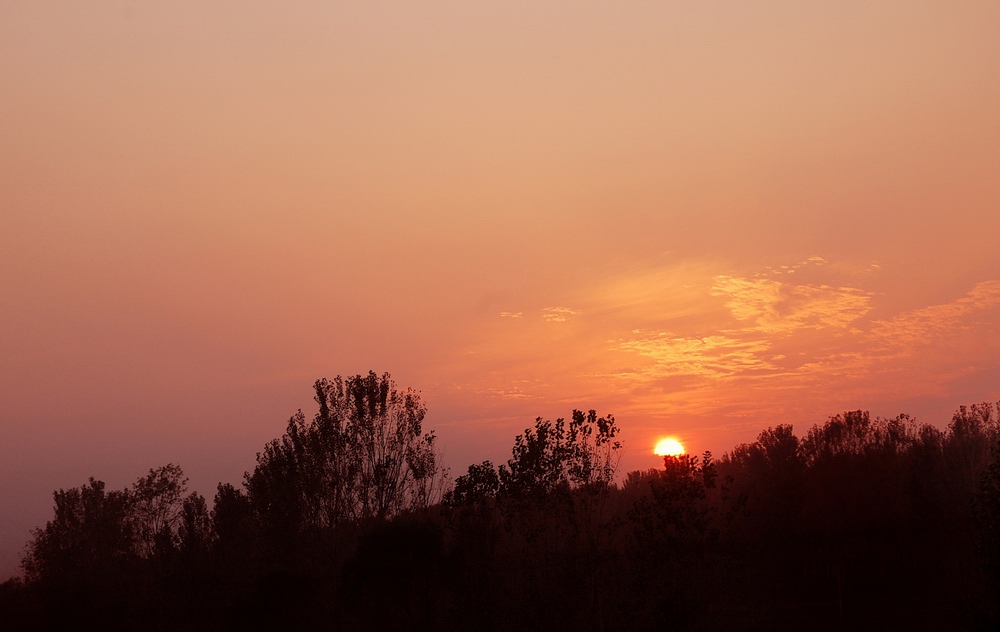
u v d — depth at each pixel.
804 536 53.28
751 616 42.88
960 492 55.03
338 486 50.66
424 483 50.91
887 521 53.03
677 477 34.88
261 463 54.16
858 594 48.31
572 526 39.00
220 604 53.06
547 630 36.62
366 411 51.94
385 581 41.06
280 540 51.22
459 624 39.72
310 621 45.97
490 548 41.31
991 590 23.88
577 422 40.91
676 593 32.34
